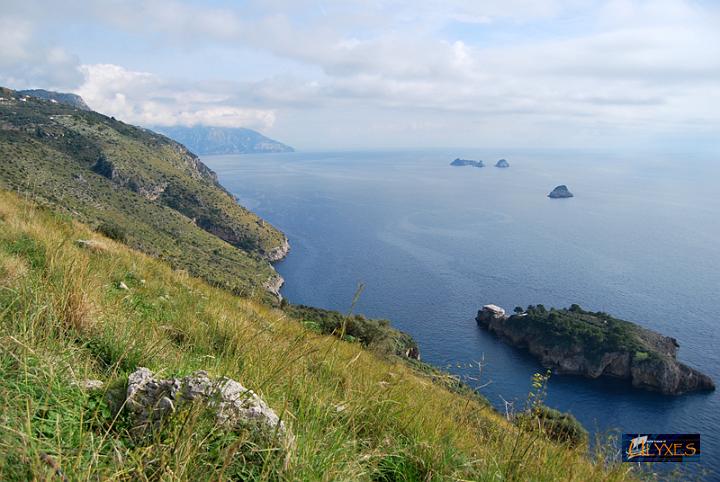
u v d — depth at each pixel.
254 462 2.74
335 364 5.47
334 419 3.70
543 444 4.35
